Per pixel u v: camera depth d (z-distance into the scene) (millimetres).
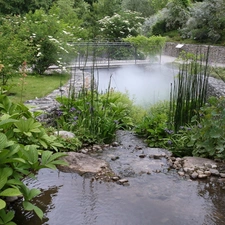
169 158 3721
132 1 22328
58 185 2934
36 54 9562
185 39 17391
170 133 4254
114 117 5145
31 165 2473
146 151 3961
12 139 2869
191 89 4586
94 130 4387
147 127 4695
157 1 22297
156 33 18922
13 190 2023
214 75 9727
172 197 2799
